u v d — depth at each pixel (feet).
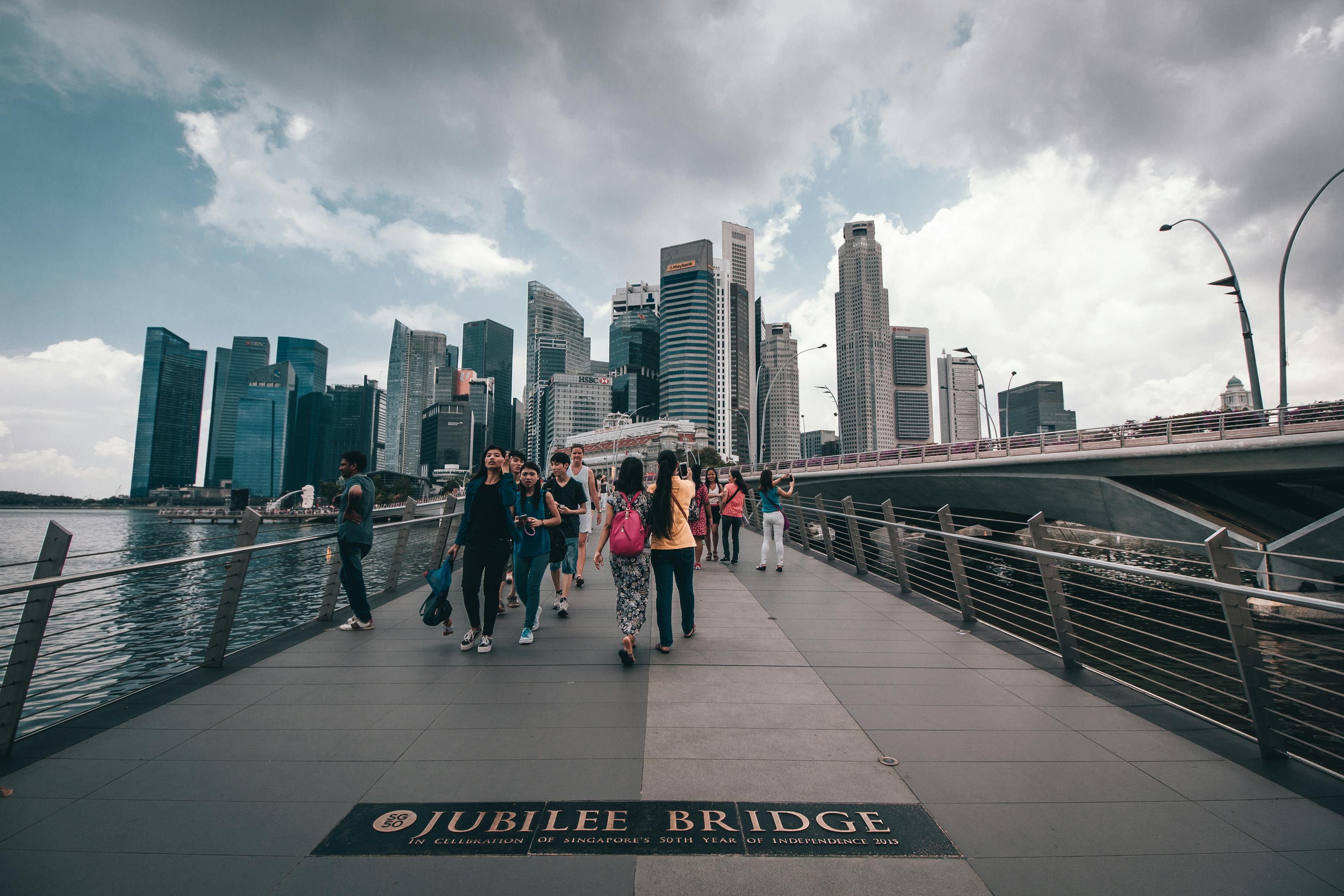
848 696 15.19
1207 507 94.53
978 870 8.41
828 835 9.20
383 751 11.98
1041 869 8.46
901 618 24.17
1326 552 55.16
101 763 11.49
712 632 21.79
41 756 11.82
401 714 13.94
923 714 14.10
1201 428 79.51
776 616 24.44
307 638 20.97
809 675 16.85
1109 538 100.48
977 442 112.27
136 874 8.25
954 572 23.82
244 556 18.15
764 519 38.01
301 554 101.60
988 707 14.53
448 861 8.50
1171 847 9.02
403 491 475.72
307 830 9.30
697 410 651.66
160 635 64.28
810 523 49.96
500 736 12.68
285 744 12.34
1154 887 8.10
